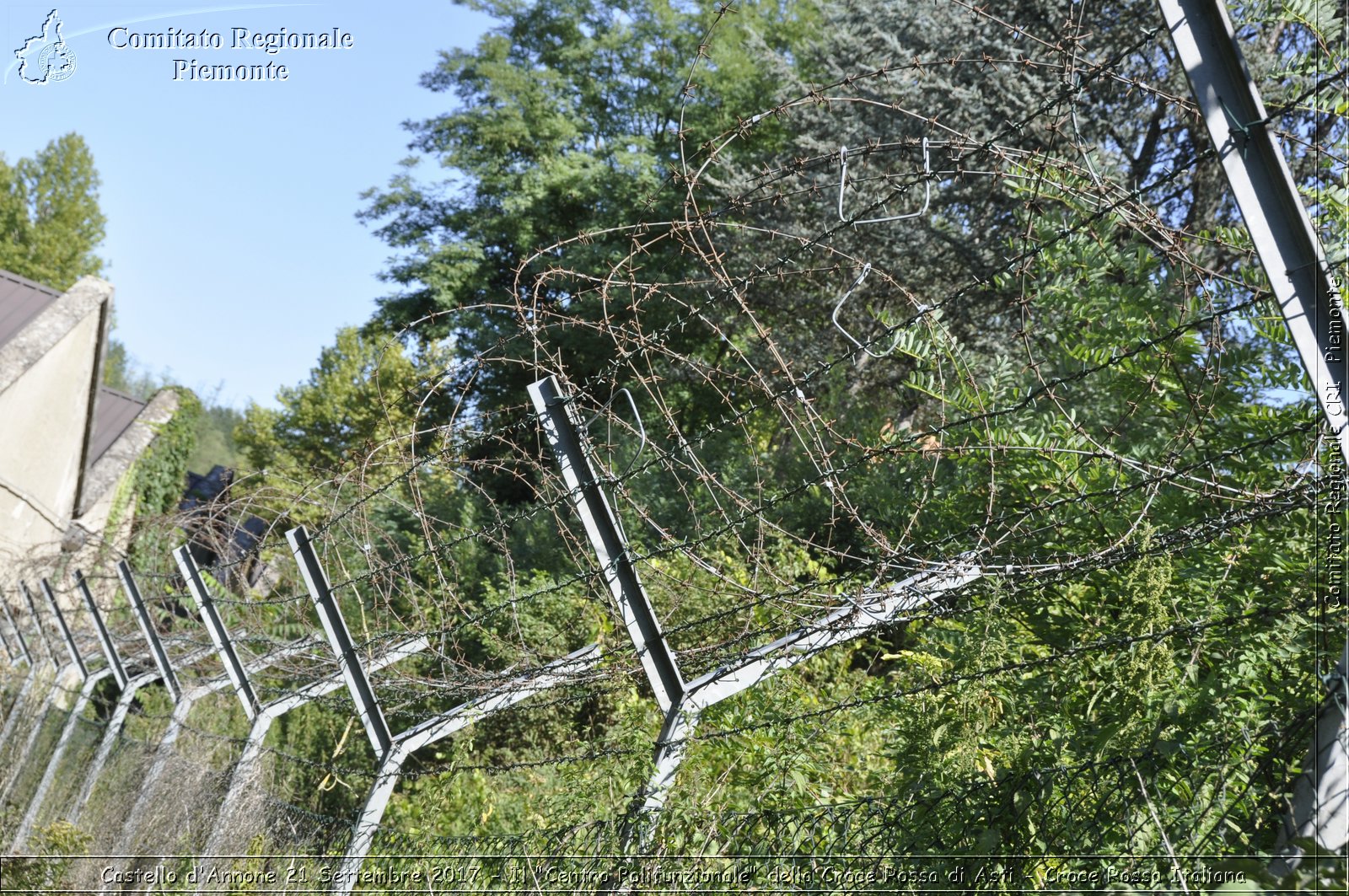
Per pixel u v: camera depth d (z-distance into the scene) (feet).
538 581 24.91
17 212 145.59
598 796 12.84
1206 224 28.27
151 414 60.44
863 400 32.86
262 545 16.56
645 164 68.90
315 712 26.16
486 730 21.47
